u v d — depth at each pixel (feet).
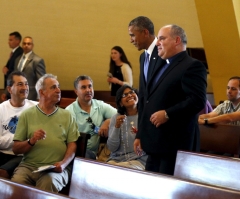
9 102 13.14
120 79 20.47
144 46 10.70
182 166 8.73
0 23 25.66
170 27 9.84
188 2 23.53
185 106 9.41
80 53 25.91
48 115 11.76
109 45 25.50
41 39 25.81
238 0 18.98
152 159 10.28
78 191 7.93
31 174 11.29
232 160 8.20
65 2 25.32
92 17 25.36
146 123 10.06
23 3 25.49
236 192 6.13
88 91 13.38
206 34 19.93
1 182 6.81
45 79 11.79
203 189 6.43
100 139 13.78
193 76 9.53
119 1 24.81
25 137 11.70
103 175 7.68
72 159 11.57
